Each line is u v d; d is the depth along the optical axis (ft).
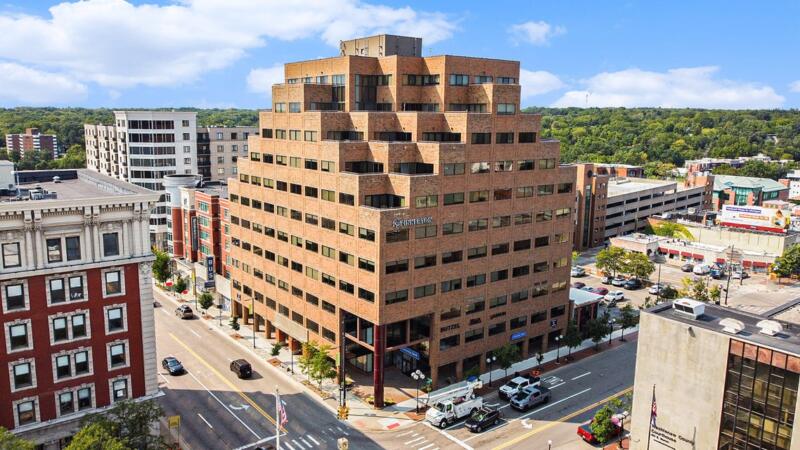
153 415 164.66
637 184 640.17
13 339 167.32
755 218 500.74
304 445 195.11
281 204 268.00
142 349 188.34
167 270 380.58
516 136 248.93
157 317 323.16
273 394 231.91
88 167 618.85
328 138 245.24
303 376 248.73
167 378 244.22
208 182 465.06
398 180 220.84
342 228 229.45
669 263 483.51
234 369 248.73
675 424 159.33
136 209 181.37
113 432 152.15
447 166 226.17
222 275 355.56
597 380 249.96
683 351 156.04
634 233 540.11
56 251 171.22
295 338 266.57
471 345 247.91
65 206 168.55
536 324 274.16
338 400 227.61
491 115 238.89
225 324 313.73
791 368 134.92
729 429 148.87
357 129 247.09
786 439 137.39
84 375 178.91
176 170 495.41
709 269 449.89
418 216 219.82
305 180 249.75
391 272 215.72
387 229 211.41
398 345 226.99
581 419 215.10
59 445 176.65
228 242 339.77
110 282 180.55
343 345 232.32
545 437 201.98
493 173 242.58
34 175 234.38
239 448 192.13
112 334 182.39
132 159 482.69
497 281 252.83
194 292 352.08
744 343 143.33
